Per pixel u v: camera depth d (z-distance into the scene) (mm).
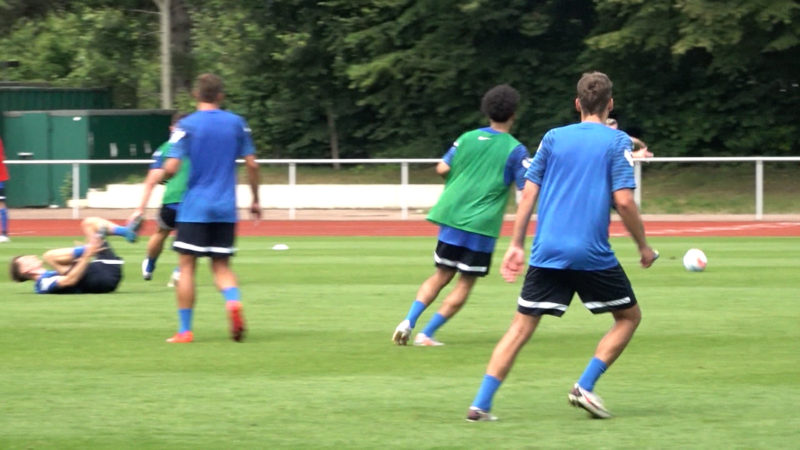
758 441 7238
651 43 34938
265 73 44188
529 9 39719
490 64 40312
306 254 21562
